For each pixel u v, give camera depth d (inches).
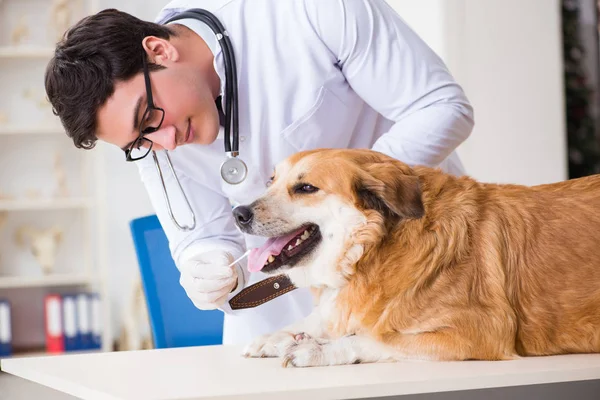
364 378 48.4
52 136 198.7
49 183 198.2
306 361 54.5
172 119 61.7
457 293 56.1
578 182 64.0
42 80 198.1
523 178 172.7
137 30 62.2
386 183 57.3
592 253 59.9
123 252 202.1
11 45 197.0
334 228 60.2
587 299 58.9
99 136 62.3
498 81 170.9
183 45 67.1
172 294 91.6
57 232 195.6
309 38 69.1
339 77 70.6
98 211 194.7
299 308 80.8
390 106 69.4
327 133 72.2
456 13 169.5
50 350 187.0
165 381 49.7
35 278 187.3
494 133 171.3
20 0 197.9
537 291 58.6
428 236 57.7
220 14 71.1
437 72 68.2
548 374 49.7
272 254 62.2
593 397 51.0
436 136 66.8
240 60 70.2
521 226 59.9
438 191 60.6
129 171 202.4
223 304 71.6
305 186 61.7
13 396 147.3
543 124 172.4
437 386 47.4
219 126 70.1
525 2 170.6
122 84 59.4
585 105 189.8
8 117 196.1
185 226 75.4
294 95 70.8
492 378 48.6
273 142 71.9
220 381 49.0
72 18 201.3
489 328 55.5
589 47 189.2
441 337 55.1
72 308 187.2
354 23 67.2
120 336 198.7
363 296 58.1
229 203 79.7
